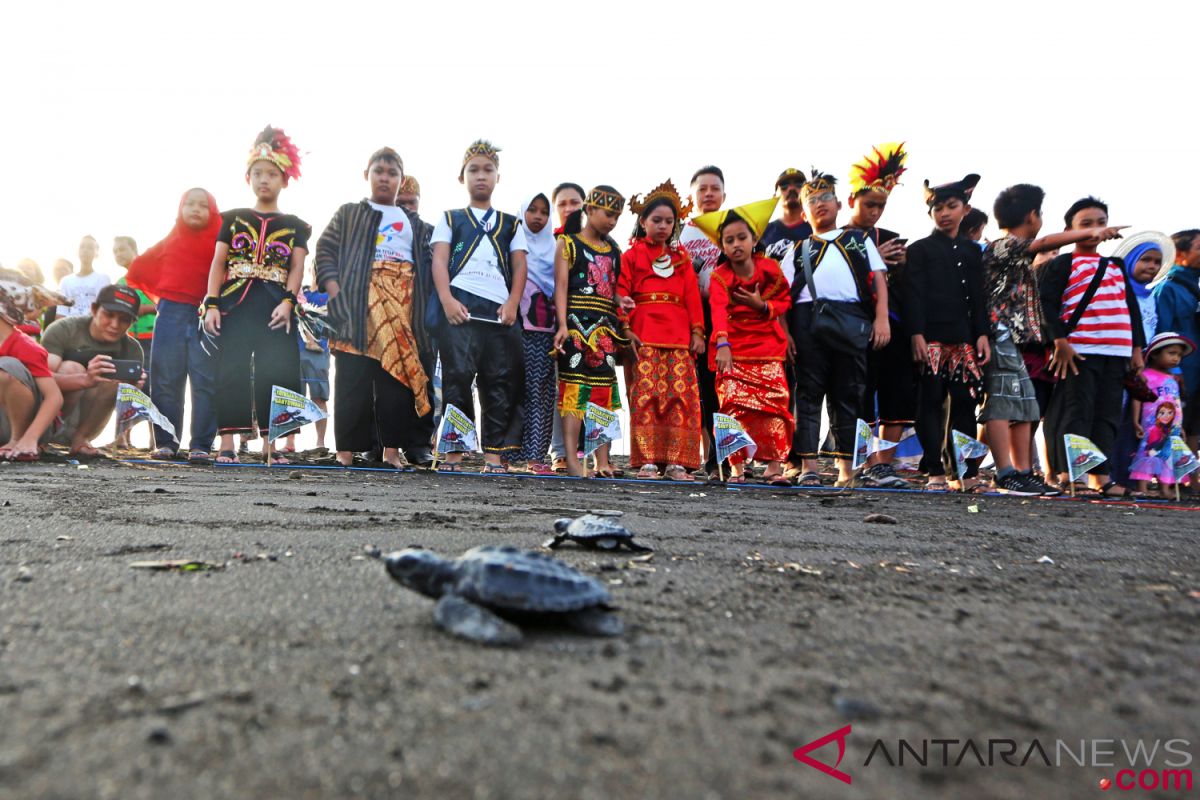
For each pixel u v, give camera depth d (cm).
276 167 635
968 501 514
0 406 575
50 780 93
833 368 630
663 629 165
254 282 616
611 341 645
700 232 706
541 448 664
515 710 118
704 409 704
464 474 619
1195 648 162
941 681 138
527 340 664
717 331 623
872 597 202
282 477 522
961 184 615
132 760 98
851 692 131
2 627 152
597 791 95
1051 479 673
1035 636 168
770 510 415
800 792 96
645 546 266
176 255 635
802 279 644
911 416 653
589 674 135
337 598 181
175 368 636
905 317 626
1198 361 723
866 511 427
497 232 640
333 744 105
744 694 128
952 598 204
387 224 642
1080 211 636
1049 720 123
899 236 670
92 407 626
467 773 98
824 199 645
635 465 650
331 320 625
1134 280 721
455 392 624
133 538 256
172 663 134
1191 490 706
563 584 160
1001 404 607
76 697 118
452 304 620
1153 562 271
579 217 684
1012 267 618
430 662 138
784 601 194
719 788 96
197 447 627
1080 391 612
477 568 162
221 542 252
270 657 139
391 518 325
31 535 257
